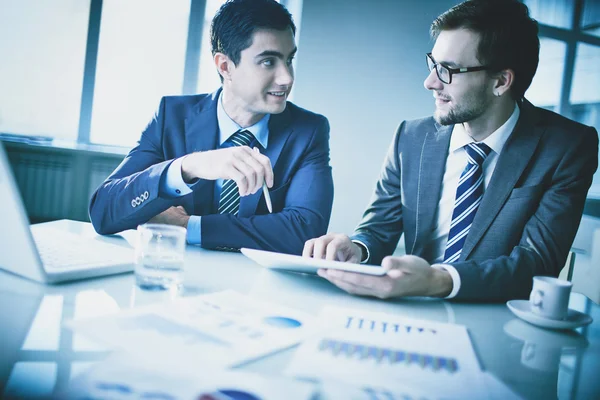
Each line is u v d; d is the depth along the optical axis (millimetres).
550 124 1458
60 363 519
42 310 680
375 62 4602
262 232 1331
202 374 511
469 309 914
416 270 917
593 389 582
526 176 1403
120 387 470
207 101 1626
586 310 997
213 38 1531
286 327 684
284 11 1465
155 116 1590
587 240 3234
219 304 759
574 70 4621
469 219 1439
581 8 4555
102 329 617
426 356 627
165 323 654
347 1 4527
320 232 1456
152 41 4344
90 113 4324
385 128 4688
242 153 1177
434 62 1484
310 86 4578
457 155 1554
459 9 1440
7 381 473
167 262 837
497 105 1458
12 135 4160
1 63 4051
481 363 637
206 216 1304
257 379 505
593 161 1406
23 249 808
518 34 1406
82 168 4074
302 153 1590
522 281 1018
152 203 1233
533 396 548
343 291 944
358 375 550
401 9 4574
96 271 866
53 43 4145
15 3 4023
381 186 1679
